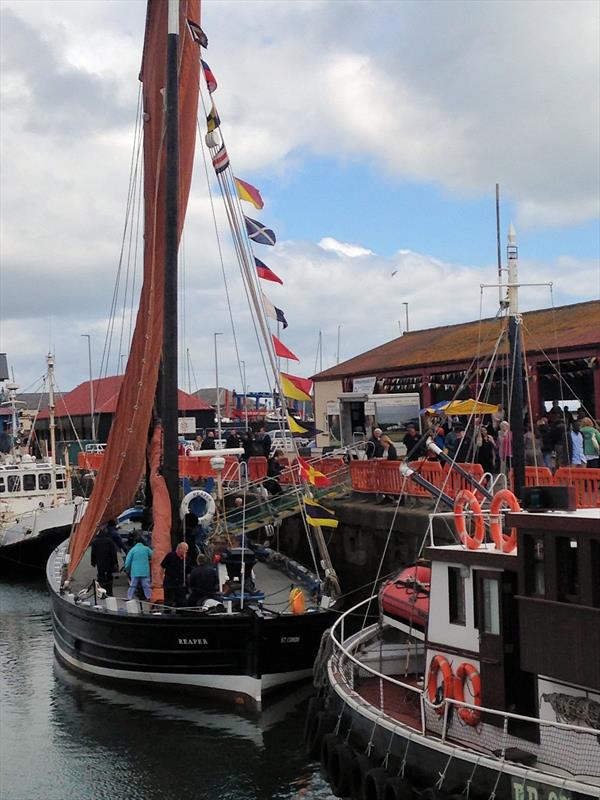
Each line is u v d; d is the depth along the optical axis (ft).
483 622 40.24
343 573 86.07
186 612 60.70
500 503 41.55
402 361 128.36
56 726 58.03
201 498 74.49
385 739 42.52
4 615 96.22
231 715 58.54
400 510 75.92
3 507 125.49
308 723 51.06
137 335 77.10
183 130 75.92
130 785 49.55
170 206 69.21
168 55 70.03
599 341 94.53
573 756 35.76
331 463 98.73
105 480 75.61
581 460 73.46
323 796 46.98
